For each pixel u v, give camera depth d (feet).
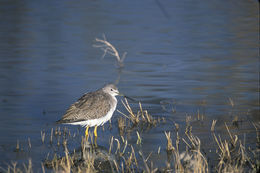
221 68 62.13
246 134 38.42
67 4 111.96
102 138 39.63
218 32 84.33
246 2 112.37
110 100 41.60
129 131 41.34
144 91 52.60
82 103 39.83
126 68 63.00
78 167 31.17
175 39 79.92
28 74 58.70
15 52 69.72
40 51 71.00
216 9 105.19
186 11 103.40
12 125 41.47
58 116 44.29
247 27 87.56
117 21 94.12
